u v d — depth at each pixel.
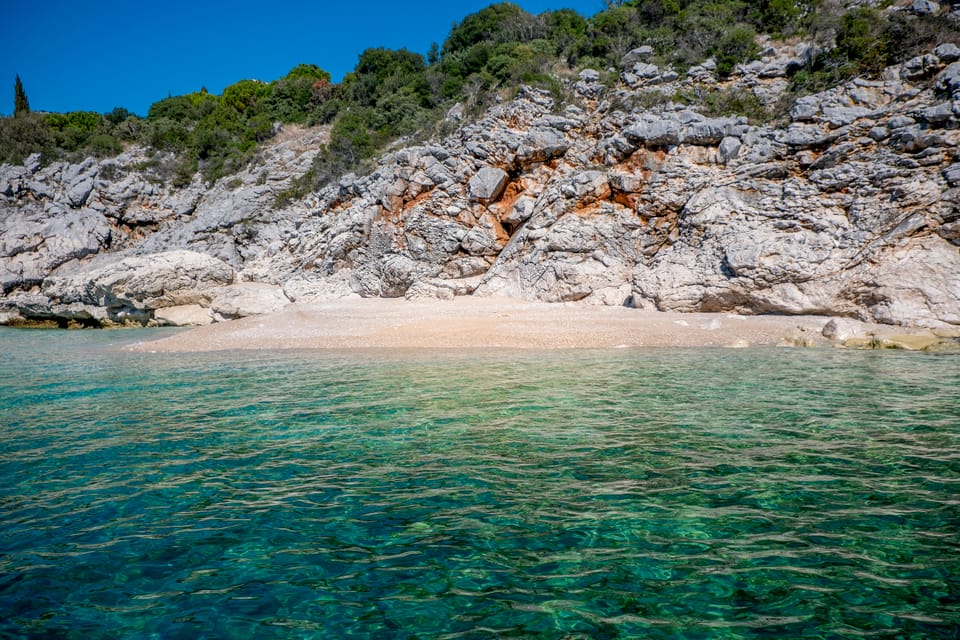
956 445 8.93
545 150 35.72
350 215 40.25
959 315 21.45
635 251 31.61
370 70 65.00
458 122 42.31
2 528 6.42
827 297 24.31
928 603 4.74
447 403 12.47
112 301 37.12
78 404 12.98
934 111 25.19
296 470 8.30
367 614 4.74
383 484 7.68
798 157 28.45
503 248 36.28
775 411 11.33
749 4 43.28
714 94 35.09
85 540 6.12
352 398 13.16
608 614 4.68
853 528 6.11
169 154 58.75
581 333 23.02
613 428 10.25
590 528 6.23
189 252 39.97
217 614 4.78
